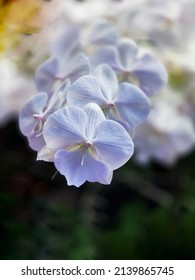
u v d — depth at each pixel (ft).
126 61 1.29
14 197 2.03
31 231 2.04
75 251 2.03
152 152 1.97
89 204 2.26
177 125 1.91
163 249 2.17
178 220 2.23
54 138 1.01
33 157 2.18
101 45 1.43
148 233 2.21
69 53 1.44
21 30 1.42
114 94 1.10
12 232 2.02
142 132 1.91
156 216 2.24
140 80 1.26
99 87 1.05
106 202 2.48
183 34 1.78
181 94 1.88
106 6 1.74
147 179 2.26
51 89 1.20
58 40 1.48
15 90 1.83
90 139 1.01
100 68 1.12
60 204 2.20
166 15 1.74
